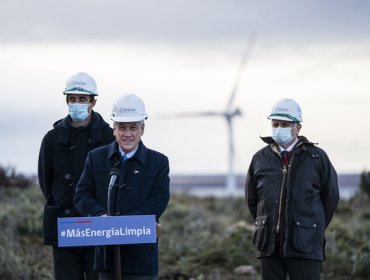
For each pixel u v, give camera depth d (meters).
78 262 10.66
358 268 15.85
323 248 10.72
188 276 15.99
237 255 16.88
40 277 14.73
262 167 10.81
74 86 10.52
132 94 9.52
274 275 10.72
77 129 10.72
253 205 11.10
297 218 10.50
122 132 9.46
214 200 27.52
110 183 9.26
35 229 17.59
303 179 10.60
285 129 10.62
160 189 9.53
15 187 22.83
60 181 10.75
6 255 15.12
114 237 8.92
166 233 19.61
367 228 19.25
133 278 9.44
